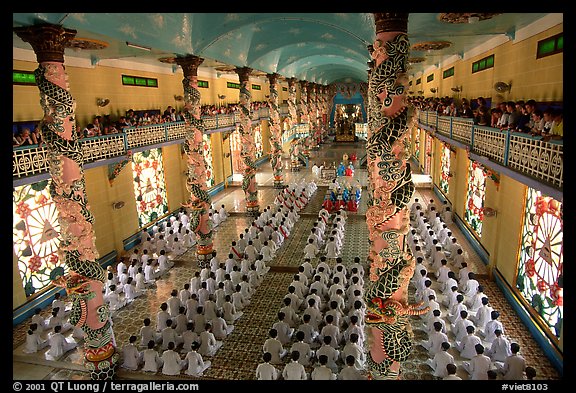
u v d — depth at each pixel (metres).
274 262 15.98
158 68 19.98
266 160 38.75
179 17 12.82
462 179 17.97
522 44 11.18
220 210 21.44
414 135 34.41
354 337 9.62
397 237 7.88
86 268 9.28
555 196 7.05
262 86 37.25
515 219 11.76
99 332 9.56
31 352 10.79
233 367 9.96
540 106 9.96
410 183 7.82
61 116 8.76
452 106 16.17
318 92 46.16
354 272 13.20
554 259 9.45
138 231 18.75
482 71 14.97
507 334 10.49
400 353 8.12
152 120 17.70
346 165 31.28
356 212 21.67
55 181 8.90
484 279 13.59
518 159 8.81
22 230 12.64
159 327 11.43
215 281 13.46
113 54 14.73
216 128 23.50
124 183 17.66
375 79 7.77
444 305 12.17
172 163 21.73
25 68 12.43
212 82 26.19
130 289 13.26
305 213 22.11
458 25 10.92
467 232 16.89
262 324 11.77
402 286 8.00
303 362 9.76
